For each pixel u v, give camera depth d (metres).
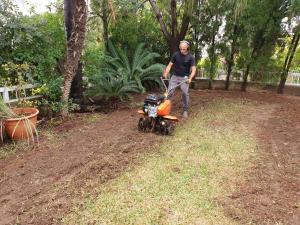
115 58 8.19
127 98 7.99
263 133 4.75
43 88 4.97
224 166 3.42
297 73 9.08
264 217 2.41
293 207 2.57
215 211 2.49
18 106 5.19
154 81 9.70
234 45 9.00
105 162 3.47
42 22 5.88
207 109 6.52
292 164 3.50
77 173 3.19
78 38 5.20
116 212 2.46
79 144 4.13
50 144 4.11
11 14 5.06
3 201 2.62
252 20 8.10
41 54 5.65
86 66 6.44
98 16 8.73
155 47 10.35
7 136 4.25
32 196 2.71
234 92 9.50
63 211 2.47
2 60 4.98
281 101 7.77
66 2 5.38
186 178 3.07
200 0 8.77
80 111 6.12
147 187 2.88
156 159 3.59
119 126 5.09
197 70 10.36
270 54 8.73
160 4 10.30
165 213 2.45
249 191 2.83
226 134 4.65
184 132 4.73
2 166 3.37
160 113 4.34
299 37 8.20
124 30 8.67
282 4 7.98
